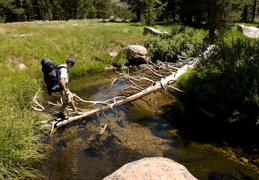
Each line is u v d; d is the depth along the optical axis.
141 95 8.60
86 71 13.27
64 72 5.45
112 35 19.83
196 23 28.77
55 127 6.02
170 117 6.65
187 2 20.34
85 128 6.02
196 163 4.27
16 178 3.72
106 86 10.34
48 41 16.12
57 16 56.44
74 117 6.46
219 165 4.18
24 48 13.69
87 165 4.36
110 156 4.66
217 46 7.37
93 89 9.88
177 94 8.55
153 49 15.69
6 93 6.79
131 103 7.90
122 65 14.73
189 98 7.95
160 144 5.09
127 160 4.50
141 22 34.62
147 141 5.25
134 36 19.80
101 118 6.67
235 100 5.82
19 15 59.06
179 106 7.48
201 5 16.67
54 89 5.36
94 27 25.25
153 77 11.00
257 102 5.00
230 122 5.59
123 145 5.10
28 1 57.81
